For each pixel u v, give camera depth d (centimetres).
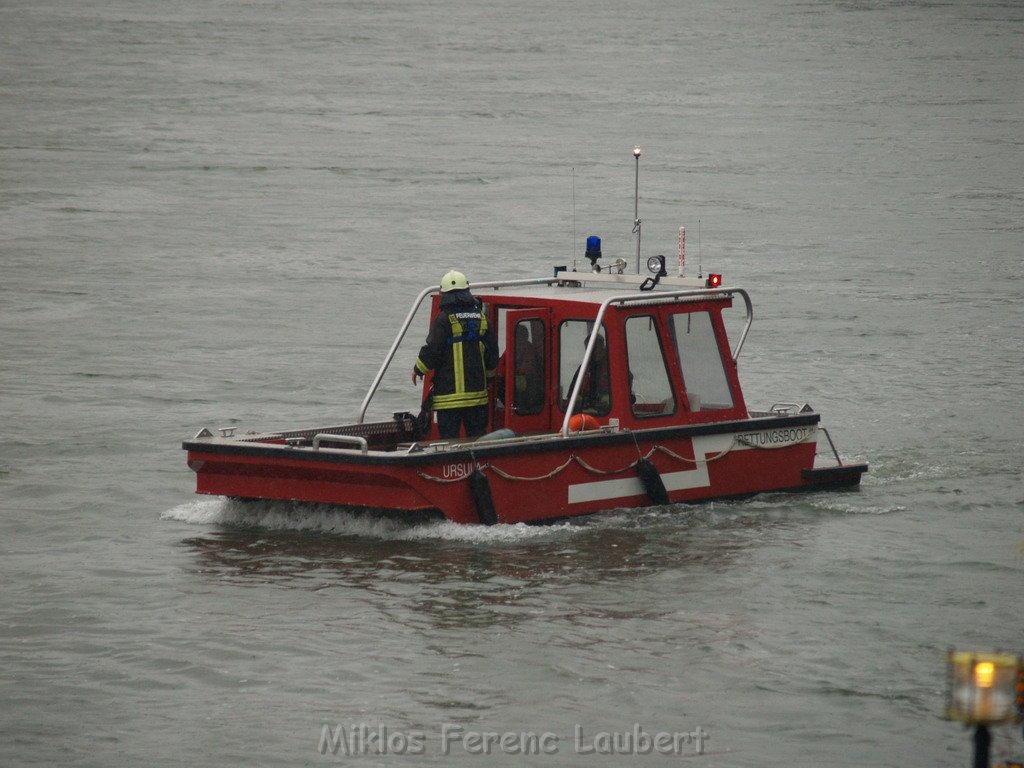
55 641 3719
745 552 4441
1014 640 3719
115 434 6144
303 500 4569
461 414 4947
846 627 3809
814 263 11162
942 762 3055
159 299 9600
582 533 4594
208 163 17062
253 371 7544
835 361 7844
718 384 5028
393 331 8675
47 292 9781
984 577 4238
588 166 17362
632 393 4834
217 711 3300
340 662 3559
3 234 12156
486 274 10638
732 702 3344
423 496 4425
